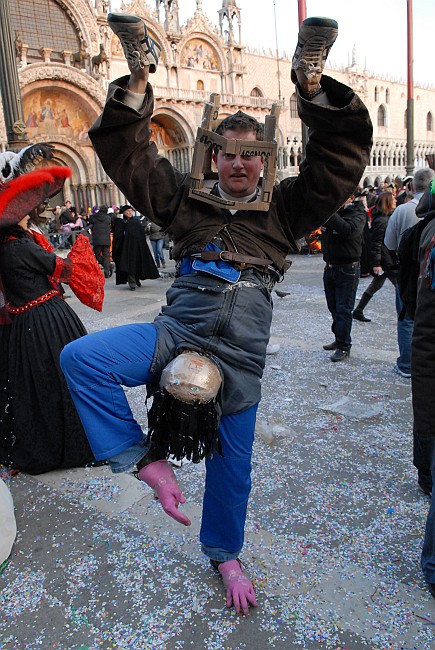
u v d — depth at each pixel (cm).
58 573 220
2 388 304
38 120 2641
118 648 181
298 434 345
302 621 189
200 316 164
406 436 336
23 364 296
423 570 203
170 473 161
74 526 253
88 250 296
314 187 164
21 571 222
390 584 206
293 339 584
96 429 155
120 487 289
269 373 471
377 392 415
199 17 3538
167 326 167
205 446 159
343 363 491
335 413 374
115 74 3120
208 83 3675
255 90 4097
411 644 177
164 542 238
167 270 1245
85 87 2688
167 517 258
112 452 155
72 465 310
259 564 220
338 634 182
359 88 4856
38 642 185
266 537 238
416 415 219
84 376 152
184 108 3334
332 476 290
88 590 209
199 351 165
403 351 443
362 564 218
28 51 2711
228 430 181
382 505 260
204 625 189
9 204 269
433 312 209
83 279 291
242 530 202
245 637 183
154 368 160
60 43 2830
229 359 167
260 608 196
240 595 195
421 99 5756
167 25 3362
